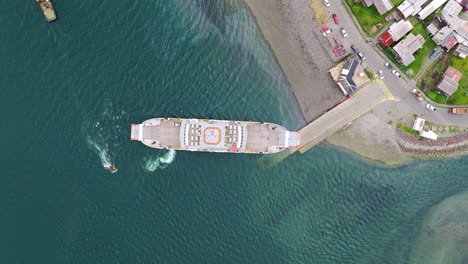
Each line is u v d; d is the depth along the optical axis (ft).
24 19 298.15
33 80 296.10
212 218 296.92
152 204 294.05
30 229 287.48
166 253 290.56
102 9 302.45
